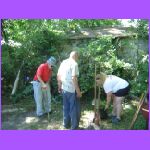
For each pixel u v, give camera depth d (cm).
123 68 592
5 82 640
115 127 455
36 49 634
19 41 646
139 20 613
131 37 621
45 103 518
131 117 491
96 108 473
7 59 628
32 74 641
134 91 577
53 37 628
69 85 430
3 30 644
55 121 490
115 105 474
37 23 645
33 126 470
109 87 454
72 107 436
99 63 563
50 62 496
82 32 663
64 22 671
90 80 565
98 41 594
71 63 425
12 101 593
